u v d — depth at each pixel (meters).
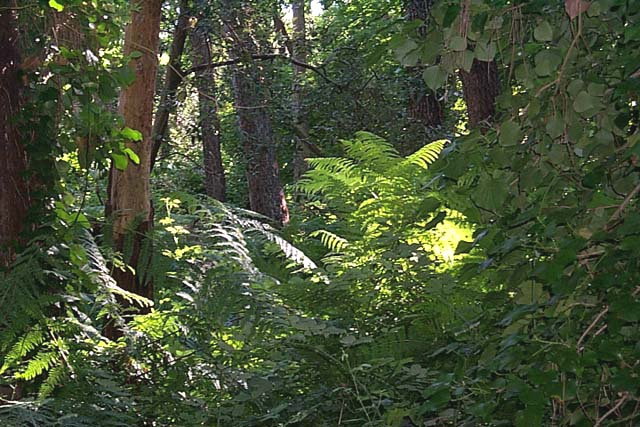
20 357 2.71
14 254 2.81
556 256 1.22
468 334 2.25
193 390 2.92
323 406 2.65
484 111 5.71
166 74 7.23
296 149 9.41
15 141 2.83
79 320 2.95
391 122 8.06
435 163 1.69
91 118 2.91
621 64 1.35
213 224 3.61
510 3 1.58
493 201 1.53
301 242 5.21
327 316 3.37
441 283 3.16
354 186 4.22
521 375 1.33
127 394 2.66
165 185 7.73
